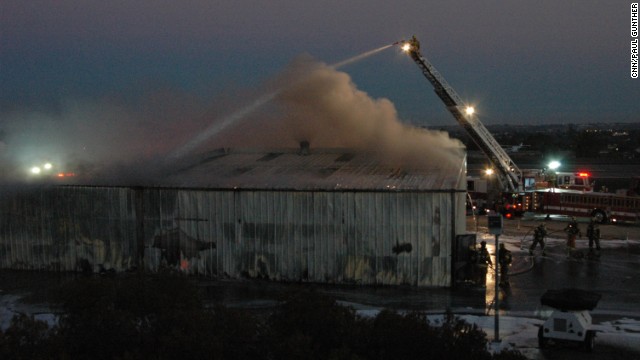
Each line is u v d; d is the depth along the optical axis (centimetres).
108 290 1231
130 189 2220
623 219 3472
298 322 1092
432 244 2003
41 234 2320
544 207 3838
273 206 2112
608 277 2139
